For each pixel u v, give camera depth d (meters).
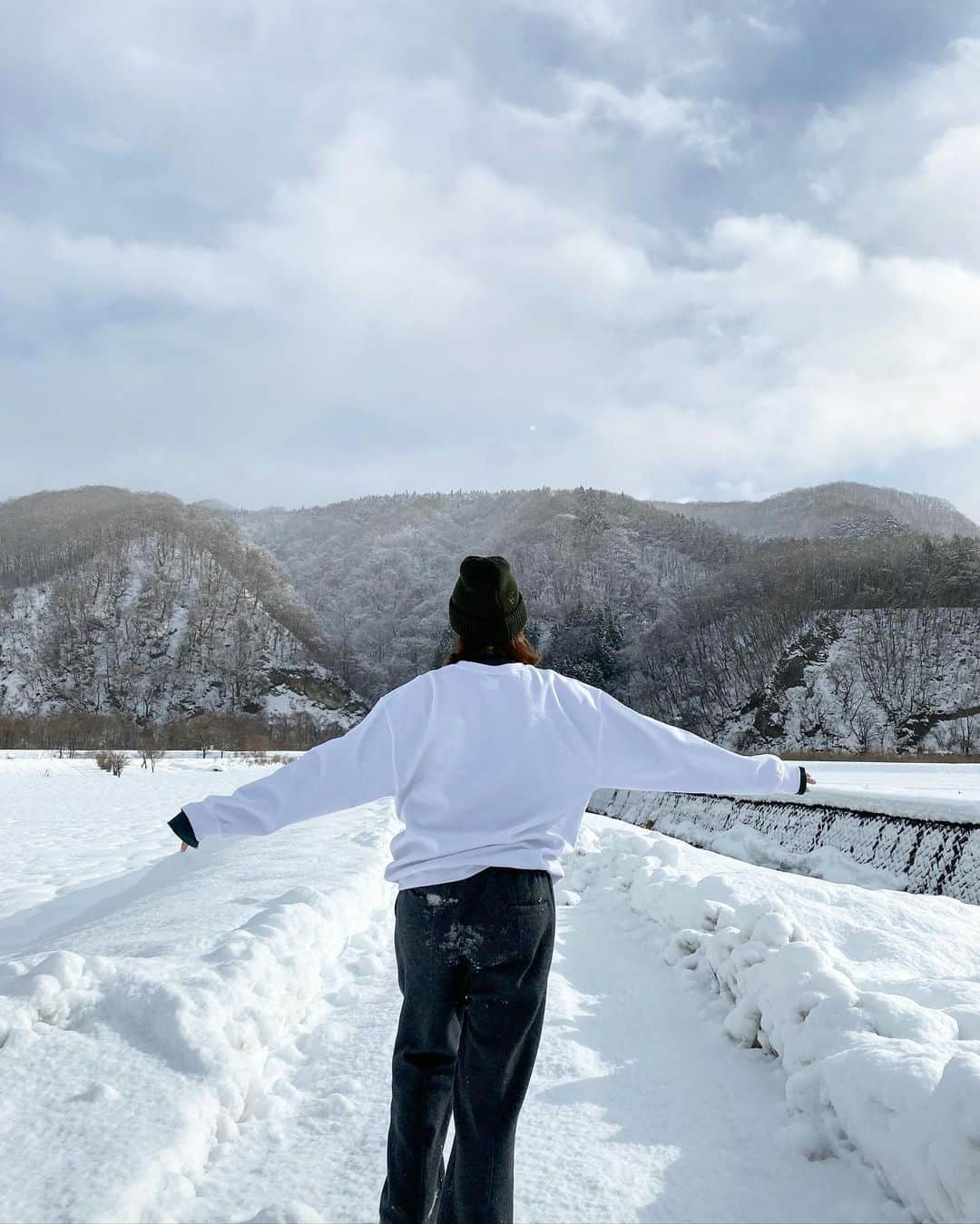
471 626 2.03
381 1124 2.65
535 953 1.79
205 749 53.72
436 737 1.84
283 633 148.38
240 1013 3.11
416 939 1.79
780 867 9.41
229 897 5.07
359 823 9.03
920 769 37.50
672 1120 2.68
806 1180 2.31
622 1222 2.12
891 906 4.82
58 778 32.12
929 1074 2.22
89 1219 1.97
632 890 5.70
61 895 7.84
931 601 109.94
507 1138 1.70
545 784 1.84
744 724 102.31
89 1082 2.59
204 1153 2.42
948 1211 1.94
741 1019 3.23
